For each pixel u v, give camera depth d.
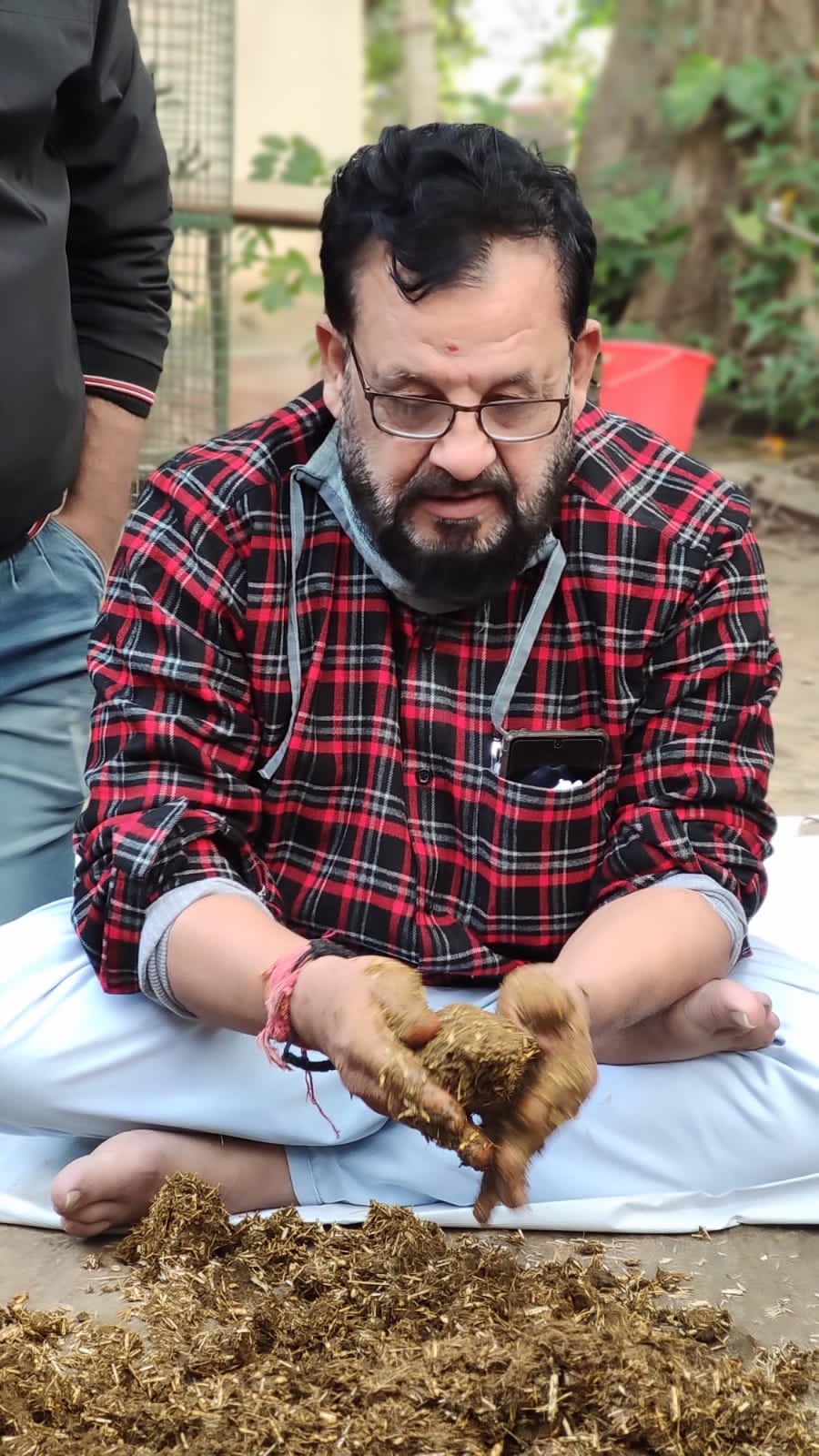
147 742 2.04
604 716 2.09
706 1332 1.87
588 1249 2.11
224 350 5.27
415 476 1.85
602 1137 2.16
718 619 2.10
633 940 1.95
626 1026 2.03
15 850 2.71
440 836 2.10
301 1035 1.79
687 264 8.59
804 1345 1.90
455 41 14.89
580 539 2.06
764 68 8.20
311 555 2.05
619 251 8.54
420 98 10.31
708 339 8.52
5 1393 1.70
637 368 6.38
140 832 1.99
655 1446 1.60
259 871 2.09
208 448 2.13
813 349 8.05
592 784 2.10
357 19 7.69
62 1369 1.78
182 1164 2.12
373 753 2.08
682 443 6.46
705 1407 1.65
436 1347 1.71
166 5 5.16
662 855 2.07
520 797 2.07
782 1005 2.21
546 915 2.12
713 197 8.54
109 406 2.73
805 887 2.97
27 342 2.46
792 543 6.52
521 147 1.82
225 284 5.23
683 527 2.08
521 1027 1.67
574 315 1.87
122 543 2.13
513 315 1.77
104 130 2.58
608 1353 1.68
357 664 2.07
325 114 7.72
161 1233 2.03
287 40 7.55
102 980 2.07
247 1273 1.97
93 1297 1.98
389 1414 1.62
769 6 8.38
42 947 2.19
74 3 2.44
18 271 2.44
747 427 8.43
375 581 2.05
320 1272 1.91
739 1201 2.18
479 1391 1.63
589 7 13.38
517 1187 1.68
